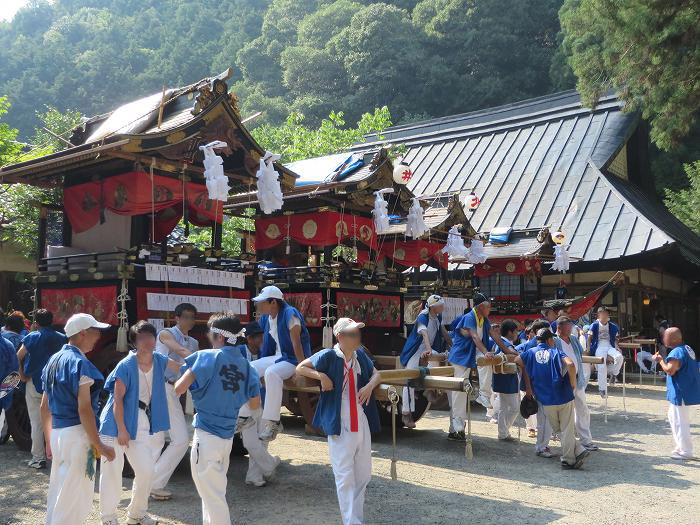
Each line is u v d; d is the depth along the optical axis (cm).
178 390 467
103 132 986
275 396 658
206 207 951
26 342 711
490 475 708
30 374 702
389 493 628
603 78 1927
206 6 8544
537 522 541
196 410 474
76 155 841
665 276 2452
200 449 463
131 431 480
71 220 973
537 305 1719
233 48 6862
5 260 1678
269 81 5916
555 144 2605
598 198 2225
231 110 912
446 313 1311
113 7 9438
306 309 1067
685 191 2969
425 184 2733
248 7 7838
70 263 881
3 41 7775
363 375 529
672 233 2230
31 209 1451
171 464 593
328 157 1215
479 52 4919
